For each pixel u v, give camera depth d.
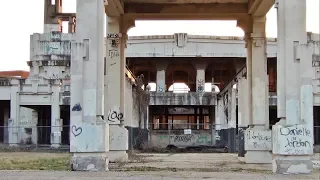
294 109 16.75
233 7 25.44
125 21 25.92
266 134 24.31
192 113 59.84
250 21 25.56
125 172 16.61
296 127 16.67
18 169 18.53
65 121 52.62
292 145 16.62
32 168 19.36
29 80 49.56
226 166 21.53
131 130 36.03
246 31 25.64
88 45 17.47
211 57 60.34
